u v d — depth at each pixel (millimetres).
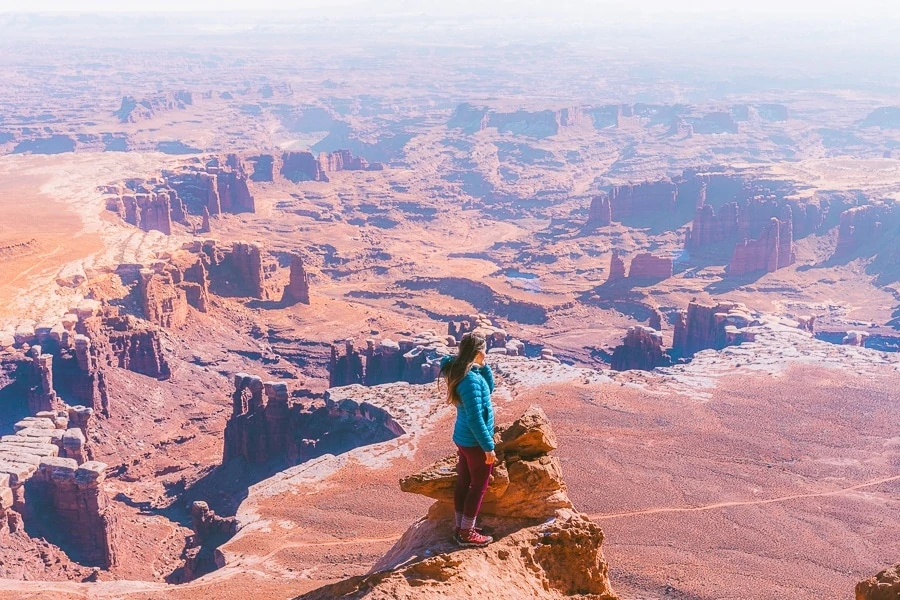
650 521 54031
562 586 16109
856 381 81438
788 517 54875
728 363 88688
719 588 46000
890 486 59875
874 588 14445
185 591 41844
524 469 16938
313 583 44219
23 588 38656
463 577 14742
